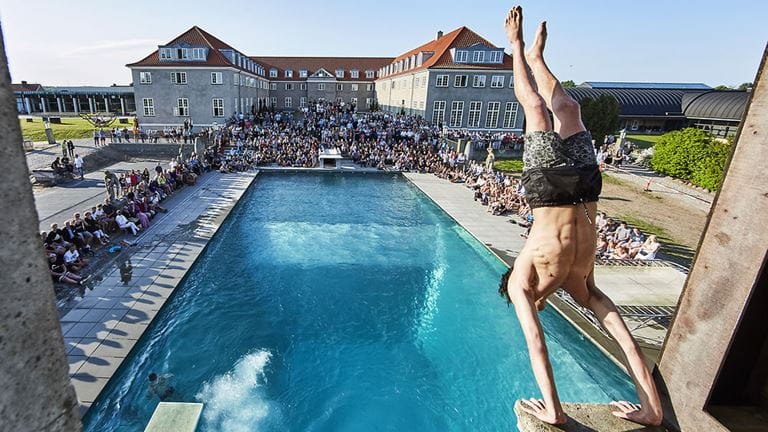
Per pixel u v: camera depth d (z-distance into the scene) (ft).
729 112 169.58
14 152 4.40
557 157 7.98
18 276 4.58
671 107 198.39
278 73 226.38
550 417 8.21
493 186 78.43
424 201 83.61
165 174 74.79
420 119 150.20
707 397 7.54
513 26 8.80
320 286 44.62
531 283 8.68
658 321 33.91
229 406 27.27
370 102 237.66
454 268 50.44
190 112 149.28
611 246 49.21
